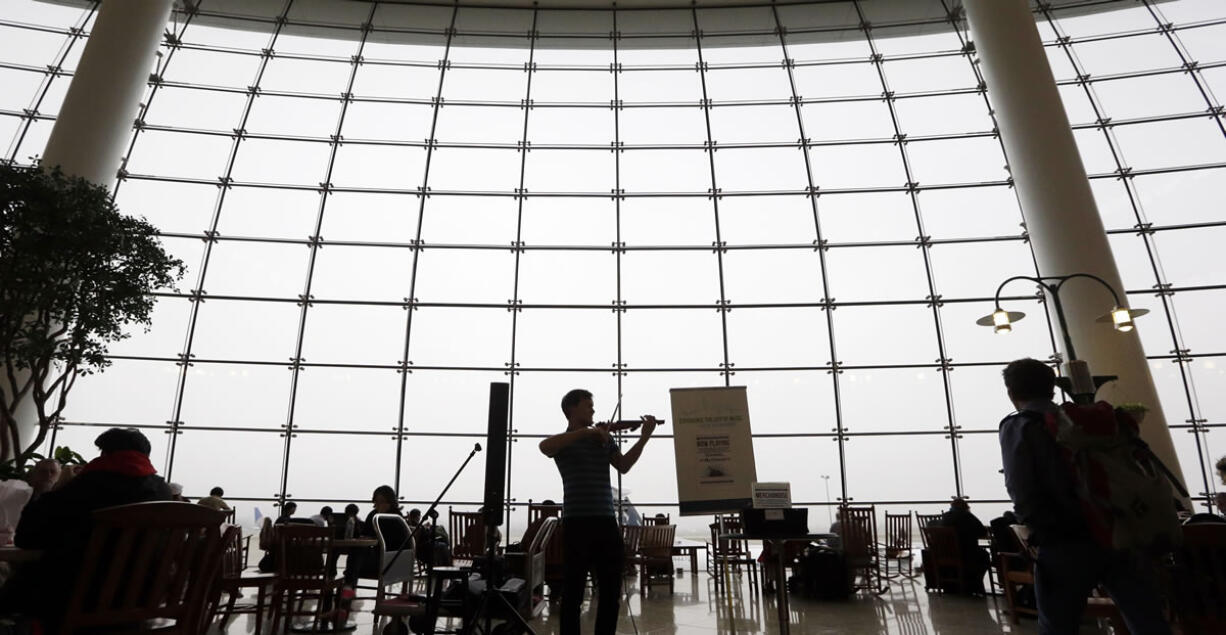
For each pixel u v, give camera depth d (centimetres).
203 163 1084
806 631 513
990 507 965
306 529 509
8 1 1122
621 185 1130
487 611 347
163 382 979
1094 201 908
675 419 414
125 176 1054
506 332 1036
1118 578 221
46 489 433
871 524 704
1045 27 1208
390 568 410
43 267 546
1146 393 797
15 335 570
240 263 1033
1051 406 239
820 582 670
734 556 775
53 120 1069
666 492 999
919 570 912
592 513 316
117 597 240
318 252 1047
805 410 1016
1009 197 1093
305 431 984
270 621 539
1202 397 965
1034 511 228
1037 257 916
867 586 718
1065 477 223
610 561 313
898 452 995
